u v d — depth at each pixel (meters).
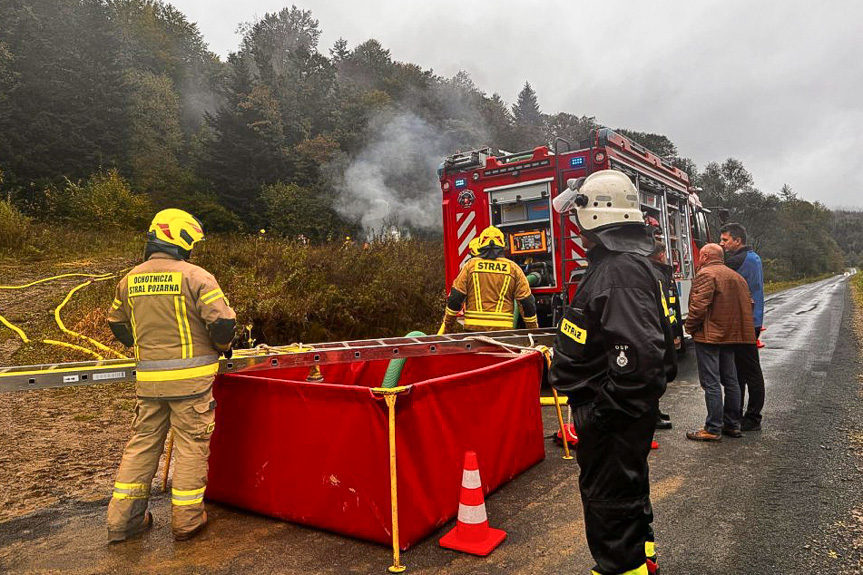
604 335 2.01
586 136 6.67
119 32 51.09
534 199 7.16
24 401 6.36
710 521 3.29
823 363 8.25
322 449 3.27
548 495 3.76
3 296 10.38
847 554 2.87
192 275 3.26
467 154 7.69
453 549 3.04
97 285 11.17
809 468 4.07
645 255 2.15
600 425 2.04
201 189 35.16
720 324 4.71
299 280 9.88
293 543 3.17
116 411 6.04
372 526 3.09
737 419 4.92
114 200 23.66
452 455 3.40
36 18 36.78
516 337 4.58
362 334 9.73
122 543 3.21
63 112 35.19
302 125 47.16
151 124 45.62
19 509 3.70
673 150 60.81
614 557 2.05
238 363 3.50
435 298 11.23
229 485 3.70
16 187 30.33
